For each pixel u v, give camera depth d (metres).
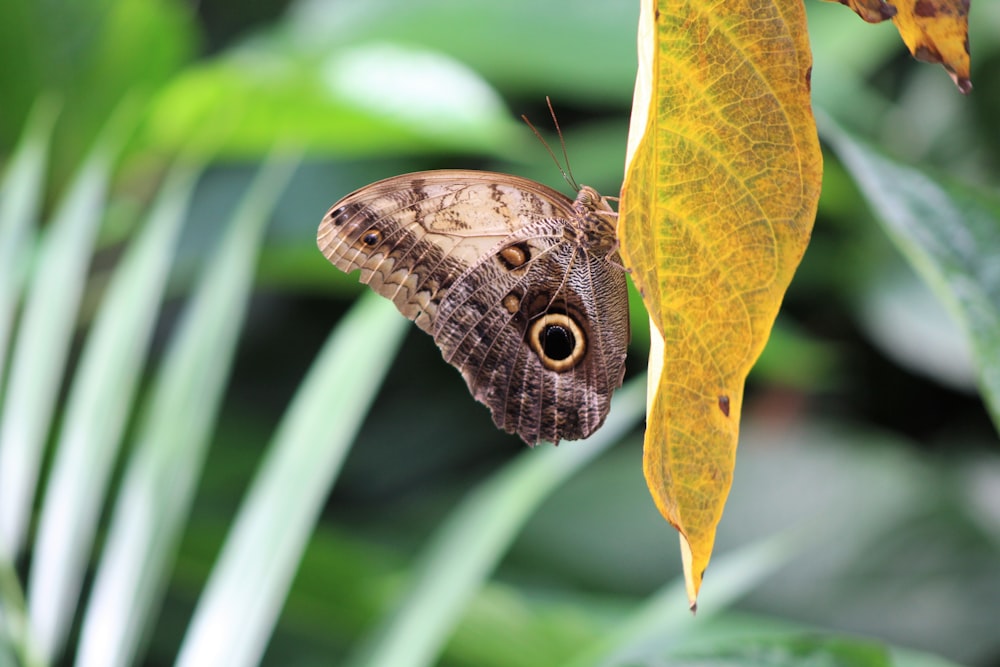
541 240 1.35
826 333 2.53
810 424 2.43
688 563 1.21
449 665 1.53
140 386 1.97
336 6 1.85
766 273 1.20
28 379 1.43
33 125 1.75
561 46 1.71
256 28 2.87
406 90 1.58
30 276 1.54
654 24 1.09
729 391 1.21
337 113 1.59
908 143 2.33
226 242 1.43
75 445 1.41
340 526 2.17
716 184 1.19
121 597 1.38
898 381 2.52
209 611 1.37
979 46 2.25
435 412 2.72
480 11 1.73
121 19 1.74
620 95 2.29
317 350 2.85
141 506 1.39
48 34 1.72
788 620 2.03
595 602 1.58
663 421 1.21
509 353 1.35
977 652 1.96
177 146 1.73
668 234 1.20
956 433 2.48
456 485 2.45
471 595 1.50
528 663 1.51
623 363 1.35
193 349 1.41
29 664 1.38
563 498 2.20
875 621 2.02
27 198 1.48
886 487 2.19
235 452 2.16
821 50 1.83
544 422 1.35
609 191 2.02
